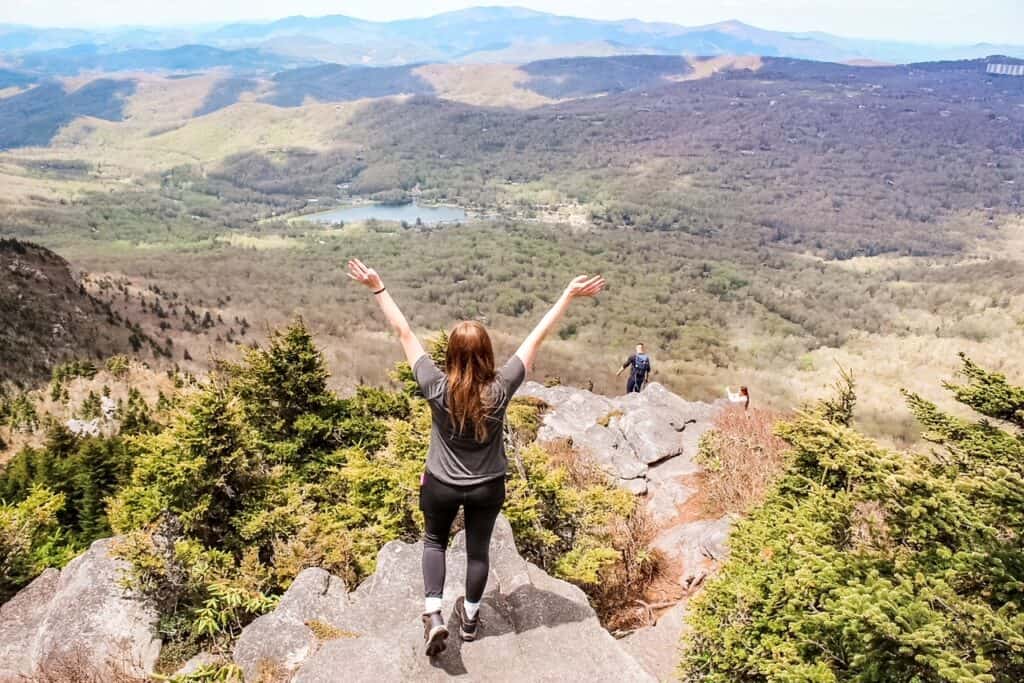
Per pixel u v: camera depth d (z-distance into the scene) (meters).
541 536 7.58
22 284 103.12
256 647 4.54
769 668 4.10
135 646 6.14
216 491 9.95
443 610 3.97
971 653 3.50
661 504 11.55
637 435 14.38
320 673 3.37
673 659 6.23
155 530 7.59
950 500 4.17
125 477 15.87
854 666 3.82
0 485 23.19
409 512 8.15
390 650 3.53
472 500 3.13
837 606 3.79
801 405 10.31
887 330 160.62
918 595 3.78
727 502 10.62
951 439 5.68
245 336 138.25
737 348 150.38
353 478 8.85
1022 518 4.20
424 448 8.94
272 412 13.65
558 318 3.37
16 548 10.23
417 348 3.29
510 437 8.46
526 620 3.93
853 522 4.84
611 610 7.88
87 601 6.47
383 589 4.44
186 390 11.09
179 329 127.06
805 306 190.62
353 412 14.24
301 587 5.04
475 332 3.01
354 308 185.62
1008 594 3.83
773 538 5.34
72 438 25.59
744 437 12.77
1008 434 5.57
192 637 6.40
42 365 80.50
